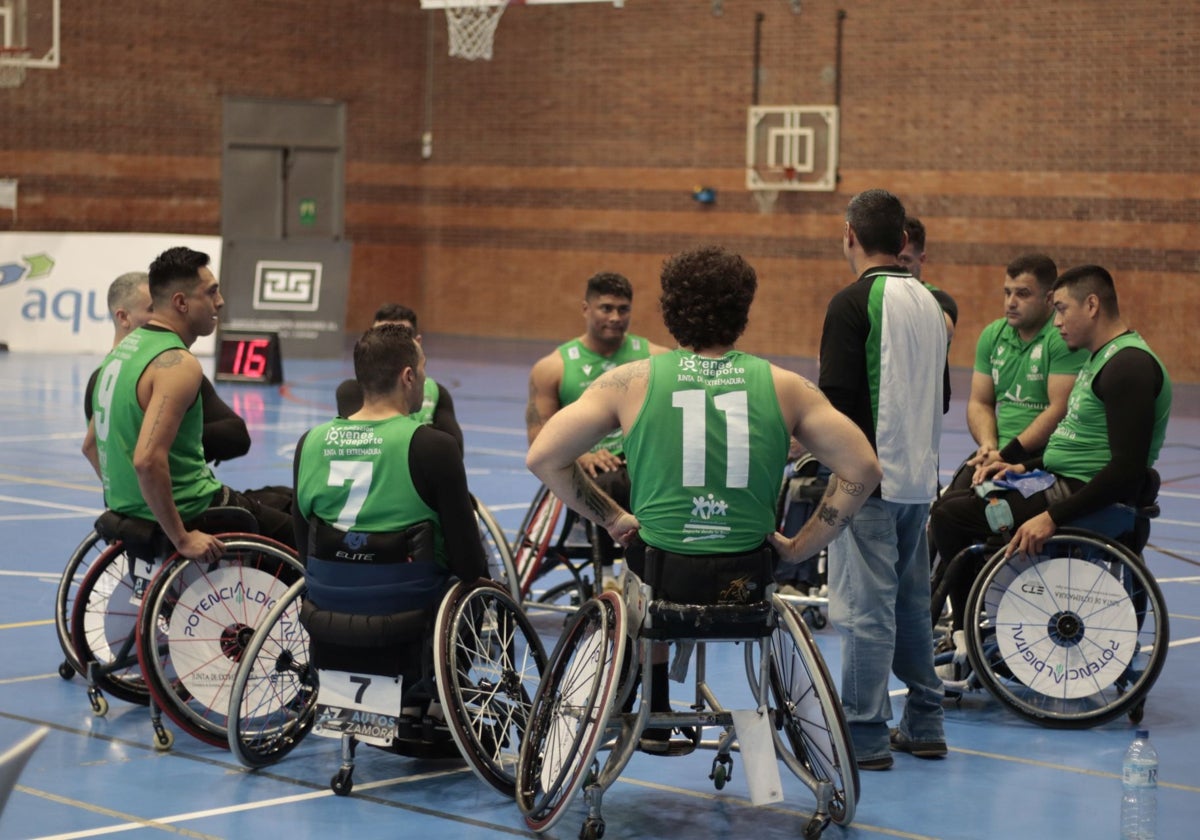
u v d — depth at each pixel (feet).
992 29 63.10
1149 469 18.70
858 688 16.12
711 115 70.44
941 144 64.80
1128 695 17.84
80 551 19.16
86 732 17.20
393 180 79.25
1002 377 20.93
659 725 14.01
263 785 15.48
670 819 14.65
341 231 78.18
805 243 68.49
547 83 75.20
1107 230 61.46
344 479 14.90
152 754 16.46
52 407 49.11
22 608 23.22
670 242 72.23
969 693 19.84
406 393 15.39
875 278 15.89
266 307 65.00
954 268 65.05
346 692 15.06
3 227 69.77
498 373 62.34
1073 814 14.83
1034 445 20.16
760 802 13.58
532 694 19.01
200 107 73.97
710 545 13.70
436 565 14.98
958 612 19.57
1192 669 20.85
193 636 16.81
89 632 18.52
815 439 13.84
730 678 20.04
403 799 15.11
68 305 65.62
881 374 15.65
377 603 14.84
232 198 75.31
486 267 78.38
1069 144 61.93
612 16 72.84
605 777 13.79
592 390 13.96
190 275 17.42
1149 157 60.34
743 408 13.74
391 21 78.07
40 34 69.77
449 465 14.87
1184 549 30.01
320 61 76.69
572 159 74.90
